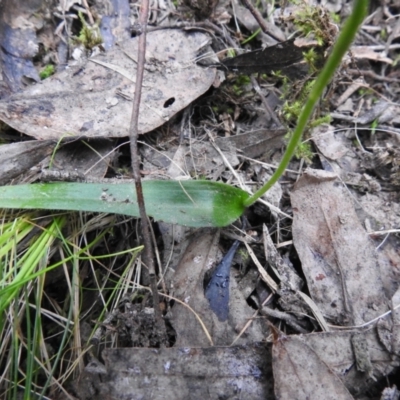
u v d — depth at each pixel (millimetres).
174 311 147
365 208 170
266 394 130
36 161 163
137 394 131
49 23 193
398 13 225
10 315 148
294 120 189
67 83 173
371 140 192
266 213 167
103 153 168
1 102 165
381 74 213
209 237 158
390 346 137
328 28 172
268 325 146
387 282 153
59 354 139
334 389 127
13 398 135
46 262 151
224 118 189
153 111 173
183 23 191
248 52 182
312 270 153
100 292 153
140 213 137
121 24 198
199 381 132
